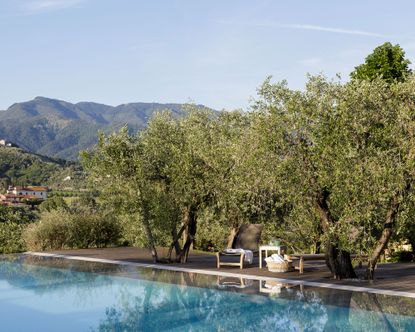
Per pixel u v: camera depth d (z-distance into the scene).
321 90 11.98
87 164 15.41
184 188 15.17
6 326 8.93
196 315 9.44
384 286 11.49
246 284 12.02
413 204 11.38
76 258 17.16
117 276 13.39
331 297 10.30
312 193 12.22
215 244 23.20
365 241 11.73
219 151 15.37
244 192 14.45
